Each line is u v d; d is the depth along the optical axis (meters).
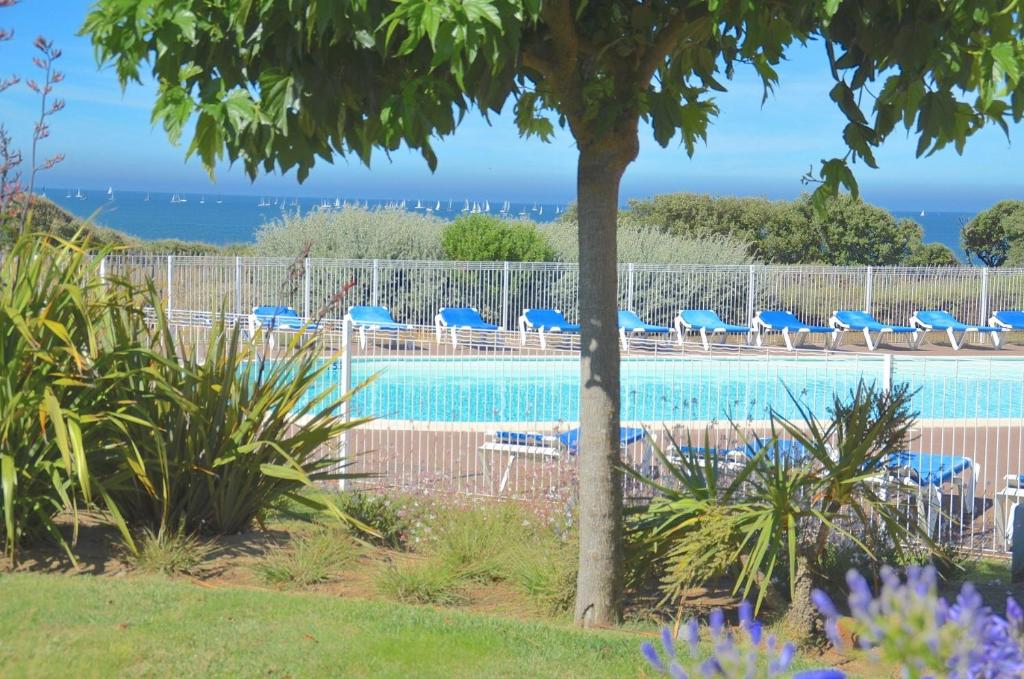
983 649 2.74
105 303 10.63
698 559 9.05
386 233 42.41
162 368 10.88
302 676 7.03
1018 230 57.53
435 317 37.47
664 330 35.34
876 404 9.69
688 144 9.48
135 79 6.78
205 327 24.12
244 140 7.00
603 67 8.62
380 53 6.46
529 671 7.26
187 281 37.41
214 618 8.11
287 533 11.38
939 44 6.81
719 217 58.81
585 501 9.11
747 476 9.31
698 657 7.62
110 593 8.57
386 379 26.86
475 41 5.58
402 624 8.22
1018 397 27.12
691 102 9.26
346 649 7.55
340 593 9.68
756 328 37.22
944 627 2.77
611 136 8.48
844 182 8.09
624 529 9.58
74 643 7.35
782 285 40.62
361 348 30.69
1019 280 41.12
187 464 10.55
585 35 8.35
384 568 10.26
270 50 6.87
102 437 10.31
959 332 40.41
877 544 10.41
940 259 58.03
